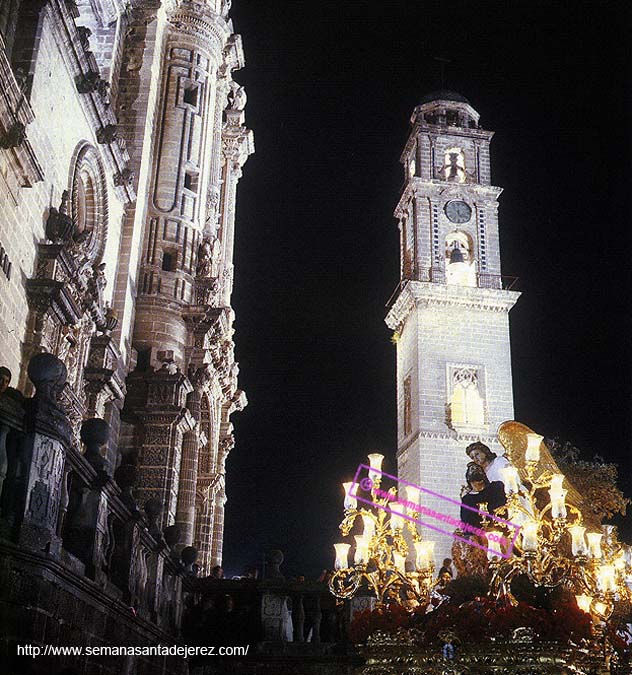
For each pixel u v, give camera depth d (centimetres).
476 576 1154
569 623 1016
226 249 4344
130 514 1426
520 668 995
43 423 1021
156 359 2891
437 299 5388
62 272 2114
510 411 5162
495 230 5784
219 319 3081
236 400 4050
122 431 2727
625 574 1403
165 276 3025
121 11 3033
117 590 1354
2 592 927
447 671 1023
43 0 1995
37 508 998
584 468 2634
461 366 5238
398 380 5697
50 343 2073
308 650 1795
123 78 3086
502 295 5409
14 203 1855
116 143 2592
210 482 3447
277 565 1938
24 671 930
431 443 5000
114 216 2748
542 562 1161
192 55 3391
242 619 1967
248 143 4622
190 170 3262
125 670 1372
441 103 6275
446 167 6016
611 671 1169
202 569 3331
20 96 1742
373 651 1091
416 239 5675
